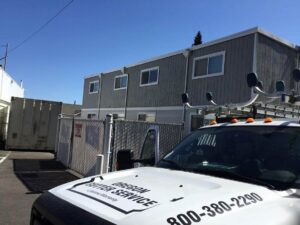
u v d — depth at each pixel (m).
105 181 3.05
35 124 22.86
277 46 15.55
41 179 11.85
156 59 21.11
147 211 2.21
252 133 3.46
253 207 2.38
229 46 15.95
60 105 23.34
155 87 21.02
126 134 11.76
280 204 2.51
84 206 2.44
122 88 24.73
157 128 5.43
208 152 3.56
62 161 16.39
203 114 6.80
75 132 14.45
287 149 3.11
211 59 16.89
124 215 2.21
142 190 2.62
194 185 2.71
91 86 29.75
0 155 19.02
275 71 15.39
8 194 9.30
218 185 2.68
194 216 2.17
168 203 2.31
